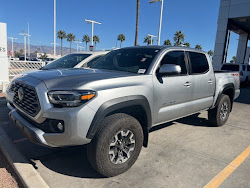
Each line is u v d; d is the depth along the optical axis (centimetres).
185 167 329
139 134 306
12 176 281
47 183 277
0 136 371
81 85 261
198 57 448
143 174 305
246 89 1492
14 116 307
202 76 438
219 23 2083
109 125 270
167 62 373
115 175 293
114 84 285
